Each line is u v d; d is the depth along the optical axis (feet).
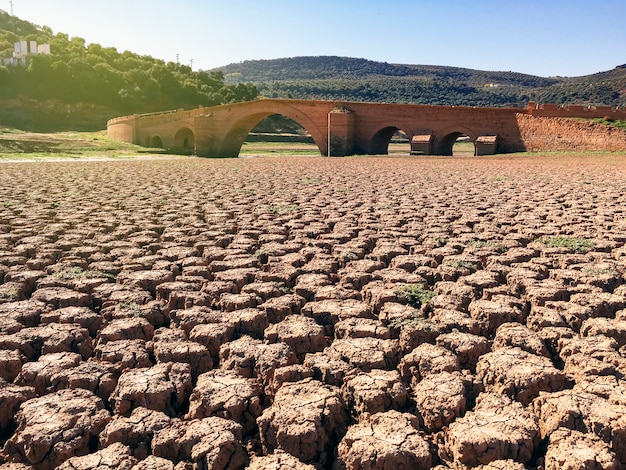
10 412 17.92
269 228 45.85
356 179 93.30
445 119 198.80
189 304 27.40
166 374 19.77
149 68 526.16
